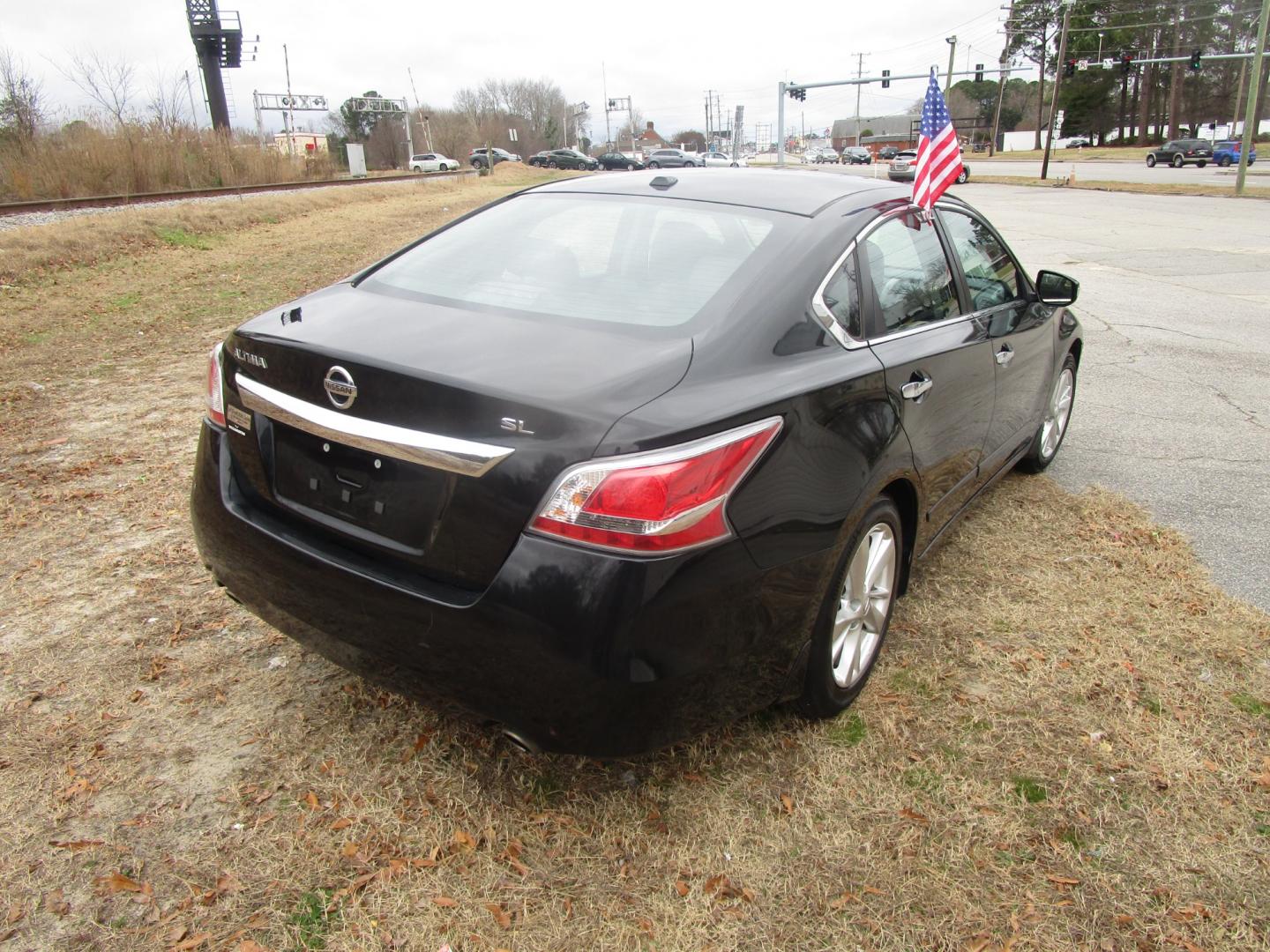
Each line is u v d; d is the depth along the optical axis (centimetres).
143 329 889
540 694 206
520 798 251
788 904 220
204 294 1098
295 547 238
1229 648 334
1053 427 502
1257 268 1406
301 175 3681
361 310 265
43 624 330
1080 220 2270
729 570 214
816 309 260
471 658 211
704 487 205
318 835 237
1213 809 255
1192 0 8031
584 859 232
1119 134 9494
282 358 240
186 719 280
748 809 249
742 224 285
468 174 5394
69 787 251
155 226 1641
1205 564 402
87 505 436
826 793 256
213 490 264
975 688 307
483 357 222
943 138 352
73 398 626
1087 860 236
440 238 320
